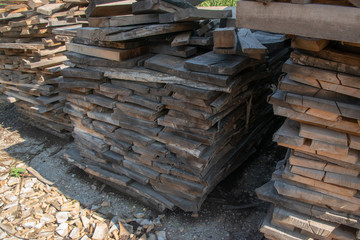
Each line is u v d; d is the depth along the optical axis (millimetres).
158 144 3029
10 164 4441
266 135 4590
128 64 2855
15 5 4301
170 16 2561
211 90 2436
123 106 3051
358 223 2020
